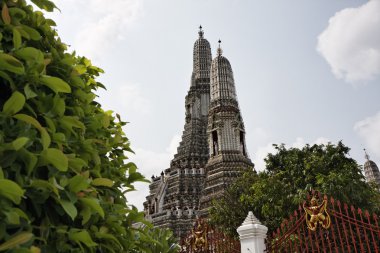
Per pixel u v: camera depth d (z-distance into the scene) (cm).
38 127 326
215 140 5747
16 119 353
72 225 362
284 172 2831
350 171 2483
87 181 371
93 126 468
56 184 324
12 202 298
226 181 5047
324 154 2827
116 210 439
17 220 278
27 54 367
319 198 1111
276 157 3059
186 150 7806
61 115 383
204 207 5003
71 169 371
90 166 438
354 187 2222
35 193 319
